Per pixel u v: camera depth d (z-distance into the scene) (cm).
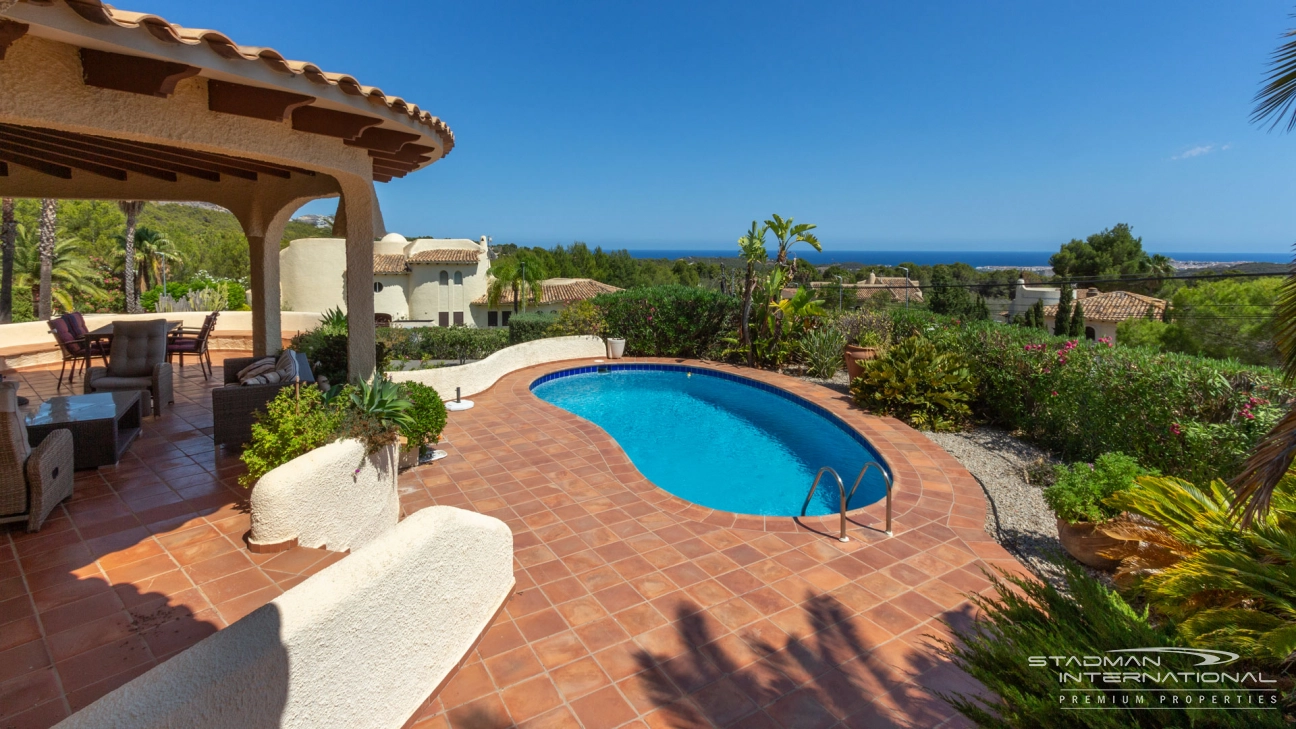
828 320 1434
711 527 545
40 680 282
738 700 323
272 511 403
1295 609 279
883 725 308
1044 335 861
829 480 809
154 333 808
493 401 1048
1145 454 641
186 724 172
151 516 463
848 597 430
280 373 669
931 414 947
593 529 537
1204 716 211
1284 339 285
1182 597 323
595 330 1631
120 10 290
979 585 452
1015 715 233
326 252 3262
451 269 3753
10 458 421
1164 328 1819
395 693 281
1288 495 338
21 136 503
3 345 1098
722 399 1249
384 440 491
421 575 299
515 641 368
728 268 1775
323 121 473
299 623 222
